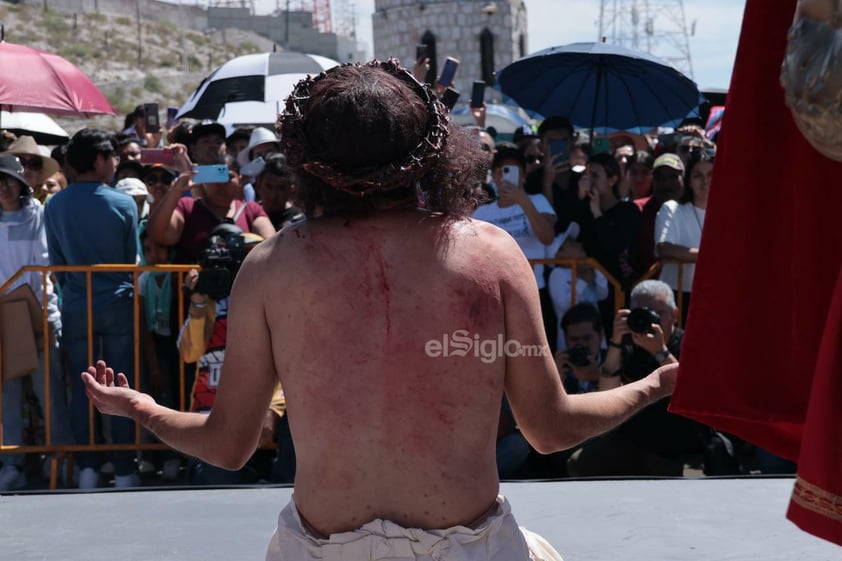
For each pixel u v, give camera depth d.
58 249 5.52
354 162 1.71
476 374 1.70
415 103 1.74
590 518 3.36
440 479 1.68
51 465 5.46
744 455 5.48
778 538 3.13
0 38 8.67
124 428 5.44
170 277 5.57
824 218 1.76
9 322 5.38
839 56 1.44
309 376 1.70
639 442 4.79
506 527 1.74
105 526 3.35
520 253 1.79
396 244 1.72
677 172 6.05
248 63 8.84
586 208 6.34
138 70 47.59
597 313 5.39
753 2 1.77
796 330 1.79
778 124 1.78
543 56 7.65
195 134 6.23
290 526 1.74
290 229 1.77
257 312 1.74
